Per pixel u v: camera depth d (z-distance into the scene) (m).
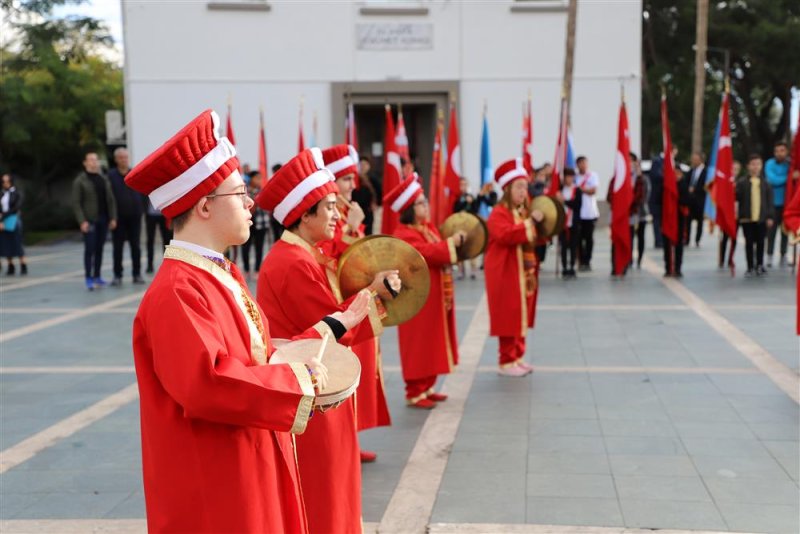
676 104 35.25
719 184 13.15
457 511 4.46
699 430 5.72
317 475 3.60
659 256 16.66
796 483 4.75
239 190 2.59
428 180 22.62
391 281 4.14
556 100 22.08
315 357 2.76
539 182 14.19
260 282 4.01
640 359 7.84
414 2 21.67
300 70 21.48
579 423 5.96
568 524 4.25
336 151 5.30
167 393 2.47
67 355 8.54
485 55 21.86
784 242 14.45
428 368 6.39
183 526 2.46
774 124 47.50
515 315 7.18
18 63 25.59
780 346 8.18
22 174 28.44
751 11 32.66
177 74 21.16
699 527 4.18
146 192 2.53
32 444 5.70
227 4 21.00
